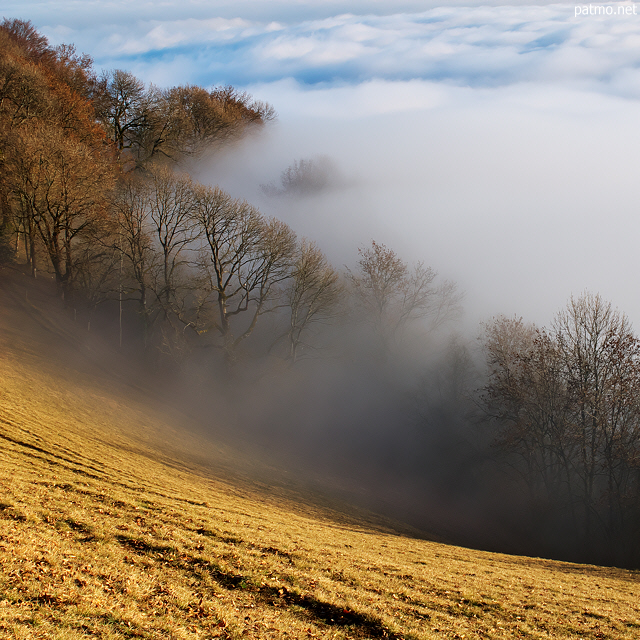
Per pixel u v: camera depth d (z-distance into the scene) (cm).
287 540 2031
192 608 1239
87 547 1469
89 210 5425
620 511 4362
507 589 1852
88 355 5234
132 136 8069
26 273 6094
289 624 1263
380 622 1339
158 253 6216
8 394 3691
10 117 5931
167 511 2042
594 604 1791
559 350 4875
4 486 1836
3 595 1066
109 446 3428
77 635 991
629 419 4453
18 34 9088
